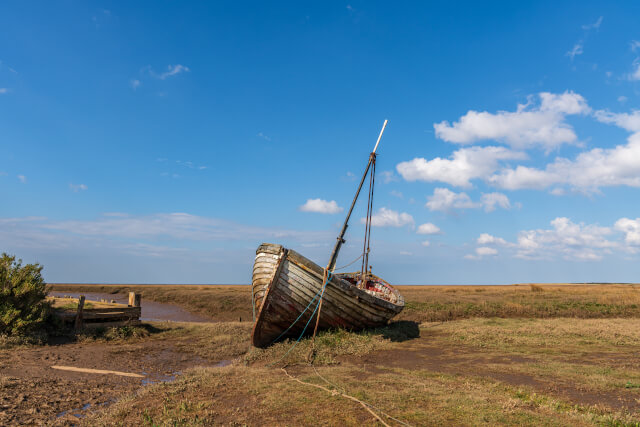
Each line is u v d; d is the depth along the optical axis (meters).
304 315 14.67
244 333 17.19
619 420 6.46
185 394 8.18
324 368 10.60
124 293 57.44
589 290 46.09
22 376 9.58
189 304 38.00
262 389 8.21
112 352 13.24
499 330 16.55
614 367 10.52
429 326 18.94
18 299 14.54
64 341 14.60
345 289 14.66
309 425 6.24
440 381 9.13
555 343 14.05
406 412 6.68
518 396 8.00
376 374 9.69
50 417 7.24
